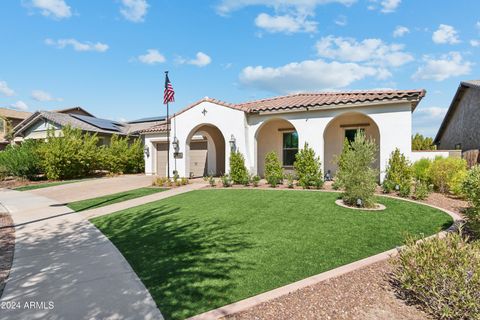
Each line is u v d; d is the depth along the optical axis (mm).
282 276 4637
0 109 40188
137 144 28312
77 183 19359
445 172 11625
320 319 3424
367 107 13625
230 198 11492
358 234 6758
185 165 18469
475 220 6000
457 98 21531
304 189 13258
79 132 24125
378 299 3879
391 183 11844
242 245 6172
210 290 4215
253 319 3439
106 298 4094
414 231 6914
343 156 12406
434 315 3504
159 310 3723
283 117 15742
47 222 9125
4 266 5430
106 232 7762
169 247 6223
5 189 17469
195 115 17984
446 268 3588
